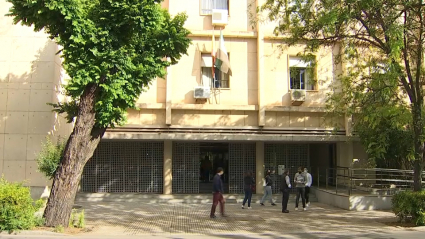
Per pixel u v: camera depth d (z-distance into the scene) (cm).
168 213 1400
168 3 1772
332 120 1653
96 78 991
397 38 1102
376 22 1198
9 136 1581
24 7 978
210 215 1309
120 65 1016
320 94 1803
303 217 1349
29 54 1620
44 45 1627
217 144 1916
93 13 1007
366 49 1535
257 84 1784
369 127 1474
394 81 1160
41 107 1598
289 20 1375
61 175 1039
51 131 1598
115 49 1024
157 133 1681
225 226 1170
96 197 1733
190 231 1088
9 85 1603
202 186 1889
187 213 1405
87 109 1045
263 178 1864
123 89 1048
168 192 1794
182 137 1672
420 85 1284
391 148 1595
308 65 1516
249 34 1783
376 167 1775
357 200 1531
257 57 1789
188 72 1756
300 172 1540
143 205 1602
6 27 1623
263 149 1877
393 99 1333
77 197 1720
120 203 1650
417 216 1194
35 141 1580
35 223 1004
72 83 1009
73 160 1041
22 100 1600
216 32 1770
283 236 1025
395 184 1684
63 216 1029
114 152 1828
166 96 1705
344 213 1447
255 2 1806
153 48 1101
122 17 994
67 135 1781
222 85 1795
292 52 1812
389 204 1547
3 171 1565
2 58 1612
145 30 1016
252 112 1770
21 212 977
